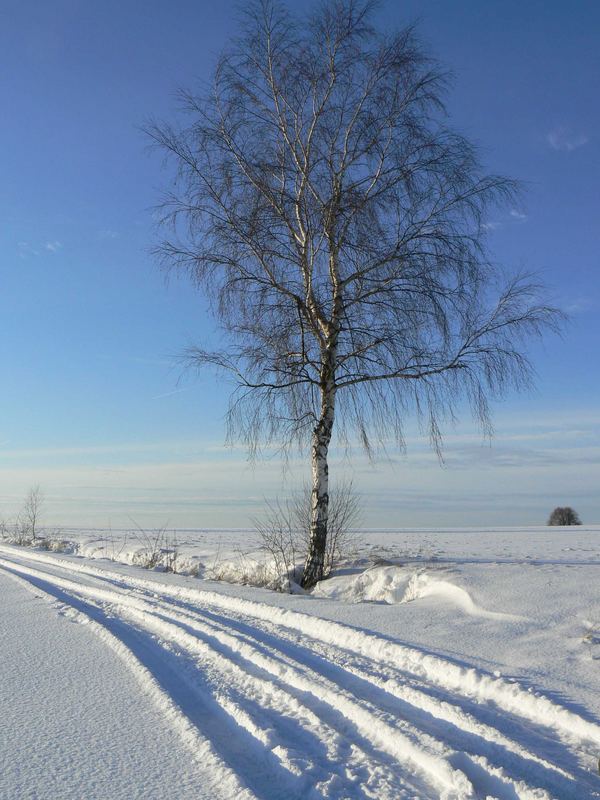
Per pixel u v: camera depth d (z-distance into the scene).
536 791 3.26
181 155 11.17
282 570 12.39
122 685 5.53
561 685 4.80
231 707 4.77
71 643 7.21
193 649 6.72
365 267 11.18
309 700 4.91
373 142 11.07
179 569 15.22
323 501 11.77
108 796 3.38
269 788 3.46
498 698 4.73
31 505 31.53
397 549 17.73
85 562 16.41
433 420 11.42
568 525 40.19
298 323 11.22
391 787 3.44
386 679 5.24
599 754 3.79
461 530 33.91
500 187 10.84
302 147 11.51
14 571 14.62
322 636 7.02
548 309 10.84
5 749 4.06
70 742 4.18
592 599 7.17
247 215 11.13
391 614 7.71
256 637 7.01
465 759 3.70
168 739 4.23
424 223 11.02
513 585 8.21
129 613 9.02
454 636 6.40
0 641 7.36
